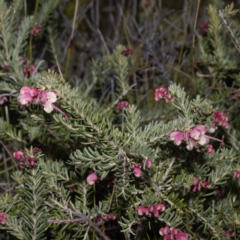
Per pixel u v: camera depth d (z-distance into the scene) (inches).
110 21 59.9
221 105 41.6
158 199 33.5
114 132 32.4
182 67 48.8
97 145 32.8
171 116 41.4
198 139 31.6
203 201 36.3
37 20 46.0
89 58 54.6
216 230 35.3
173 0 58.1
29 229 34.2
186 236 32.6
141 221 33.9
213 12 42.8
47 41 48.4
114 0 61.8
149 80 49.3
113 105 41.4
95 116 32.2
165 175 33.9
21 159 32.5
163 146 34.9
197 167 34.7
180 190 35.3
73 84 49.1
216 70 43.1
